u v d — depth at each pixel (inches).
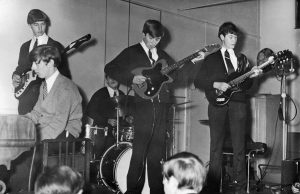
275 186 195.0
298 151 229.6
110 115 199.3
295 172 182.1
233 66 207.3
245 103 199.6
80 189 70.7
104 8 223.5
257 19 256.4
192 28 251.9
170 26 248.8
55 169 69.3
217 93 199.0
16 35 185.8
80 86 210.4
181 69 240.4
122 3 231.8
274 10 255.4
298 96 243.8
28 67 186.5
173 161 75.2
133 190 181.2
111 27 226.4
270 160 229.6
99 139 192.2
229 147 205.0
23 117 141.6
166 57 215.2
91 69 215.5
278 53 202.2
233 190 193.0
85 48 213.9
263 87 249.3
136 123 191.2
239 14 254.1
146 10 242.5
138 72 199.2
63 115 181.0
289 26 251.8
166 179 75.9
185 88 240.7
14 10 185.2
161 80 196.1
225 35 208.7
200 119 239.1
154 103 193.8
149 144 189.8
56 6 201.9
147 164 187.8
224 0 253.1
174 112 232.2
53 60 191.3
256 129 231.8
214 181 193.2
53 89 184.9
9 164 137.1
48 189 66.4
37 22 192.4
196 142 239.1
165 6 248.5
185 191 73.0
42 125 178.2
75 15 210.5
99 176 177.2
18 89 182.9
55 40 200.8
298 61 246.8
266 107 231.6
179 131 239.3
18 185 157.4
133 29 236.5
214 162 195.2
